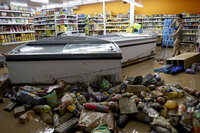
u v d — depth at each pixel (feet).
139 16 38.45
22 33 31.04
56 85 8.15
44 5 53.42
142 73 12.40
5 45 28.02
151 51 17.12
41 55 8.37
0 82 8.54
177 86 9.13
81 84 8.82
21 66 8.55
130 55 14.48
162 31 30.30
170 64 14.01
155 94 7.70
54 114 6.45
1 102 7.69
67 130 5.41
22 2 42.70
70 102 6.61
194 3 34.55
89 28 42.11
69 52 8.71
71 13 31.04
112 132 5.26
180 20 16.05
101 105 6.32
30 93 7.30
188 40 33.73
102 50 9.21
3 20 27.35
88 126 5.38
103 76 9.01
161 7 39.27
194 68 12.73
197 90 9.09
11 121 6.27
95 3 52.49
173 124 5.44
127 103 6.60
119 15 41.55
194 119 5.64
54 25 32.86
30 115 6.55
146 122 6.03
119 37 16.22
